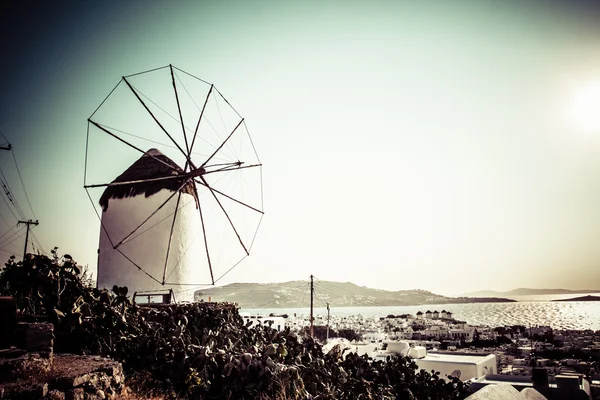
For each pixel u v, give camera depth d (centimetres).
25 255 949
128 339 956
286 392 982
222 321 1256
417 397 1437
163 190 1794
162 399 801
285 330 1361
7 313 705
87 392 659
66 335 897
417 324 14900
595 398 2308
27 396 576
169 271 1742
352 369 1399
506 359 6078
